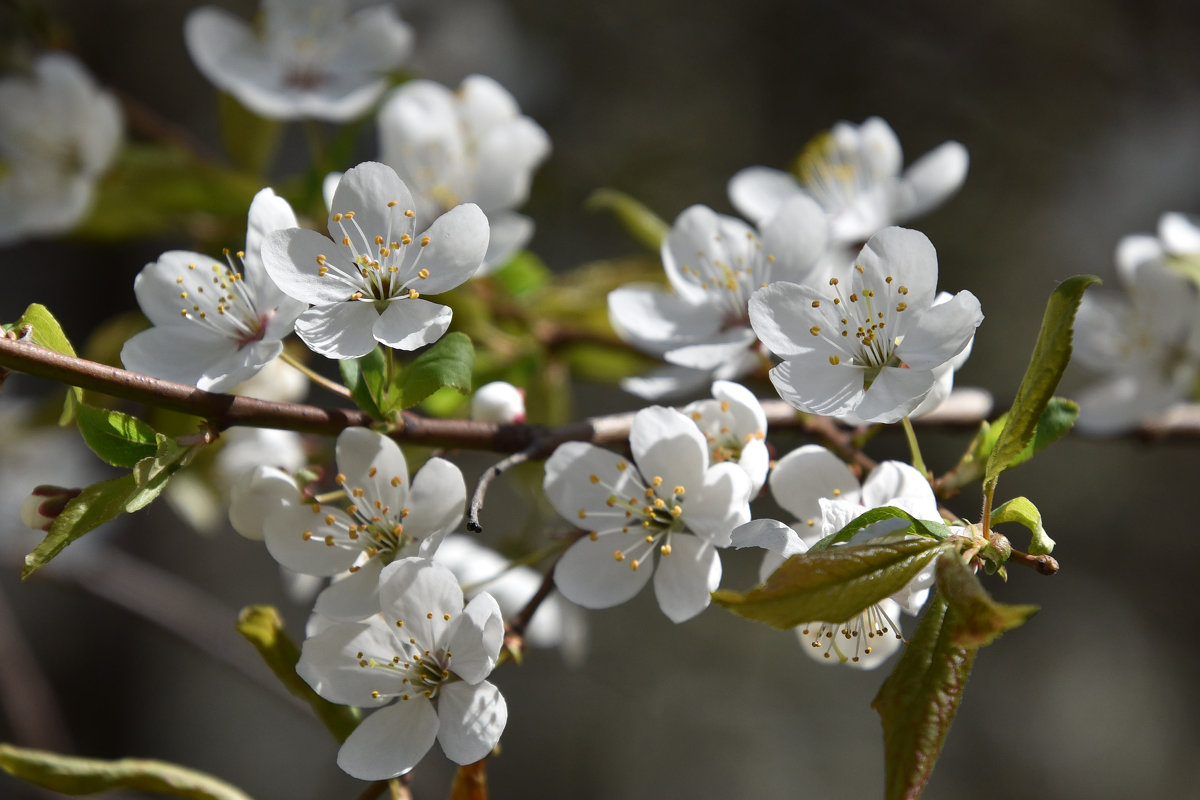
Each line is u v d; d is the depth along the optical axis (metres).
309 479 0.35
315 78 0.45
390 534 0.35
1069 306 0.33
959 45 0.73
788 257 0.37
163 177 0.45
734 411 0.35
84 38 0.72
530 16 0.72
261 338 0.35
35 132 0.45
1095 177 0.73
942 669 0.33
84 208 0.45
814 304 0.35
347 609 0.35
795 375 0.34
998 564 0.33
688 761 0.82
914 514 0.34
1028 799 0.82
